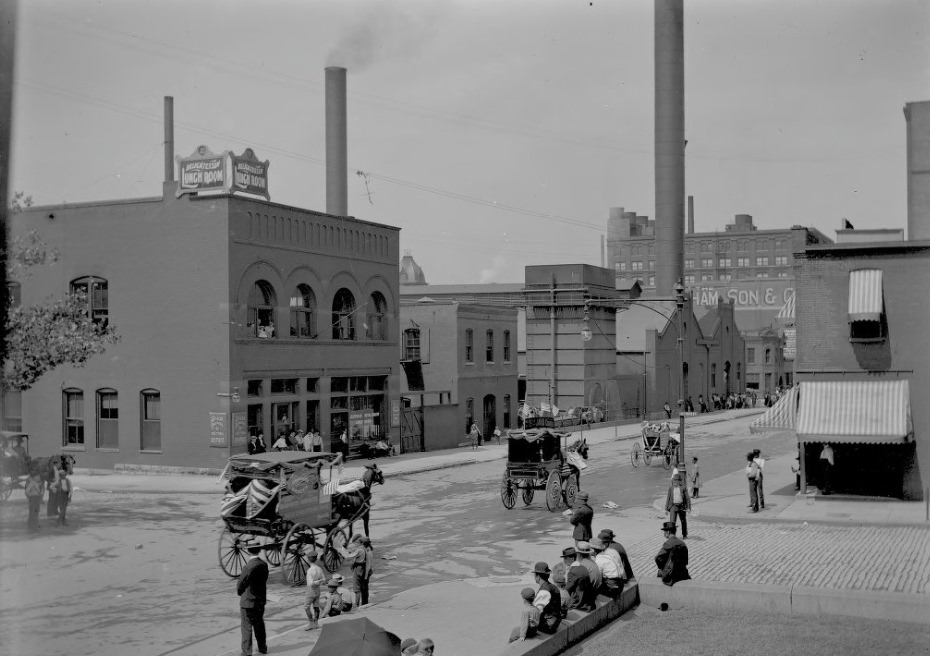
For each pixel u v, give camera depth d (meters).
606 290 71.94
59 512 26.95
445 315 56.56
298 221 42.28
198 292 38.50
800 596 17.47
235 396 38.12
